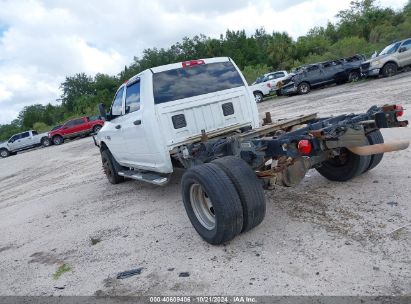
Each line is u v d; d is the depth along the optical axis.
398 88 14.26
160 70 5.80
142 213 5.97
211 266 3.86
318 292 3.14
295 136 4.08
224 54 68.75
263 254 3.91
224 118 6.02
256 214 4.08
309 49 58.59
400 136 7.34
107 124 7.80
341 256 3.59
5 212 8.32
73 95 103.00
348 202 4.77
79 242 5.29
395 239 3.70
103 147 8.59
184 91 5.83
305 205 4.93
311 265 3.54
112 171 8.30
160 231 5.06
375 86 17.20
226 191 3.95
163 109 5.63
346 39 48.44
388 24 50.16
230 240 4.30
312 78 24.12
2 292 4.22
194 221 4.48
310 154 4.20
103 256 4.64
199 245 4.39
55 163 16.59
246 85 6.30
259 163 4.43
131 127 6.29
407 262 3.32
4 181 14.34
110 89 94.38
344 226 4.16
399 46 19.94
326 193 5.21
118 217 6.03
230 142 4.79
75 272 4.36
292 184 4.36
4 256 5.36
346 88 20.47
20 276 4.56
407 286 3.02
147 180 6.21
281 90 25.38
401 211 4.25
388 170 5.67
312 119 5.43
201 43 78.75
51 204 8.05
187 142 5.59
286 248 3.93
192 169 4.24
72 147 24.14
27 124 98.56
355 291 3.07
